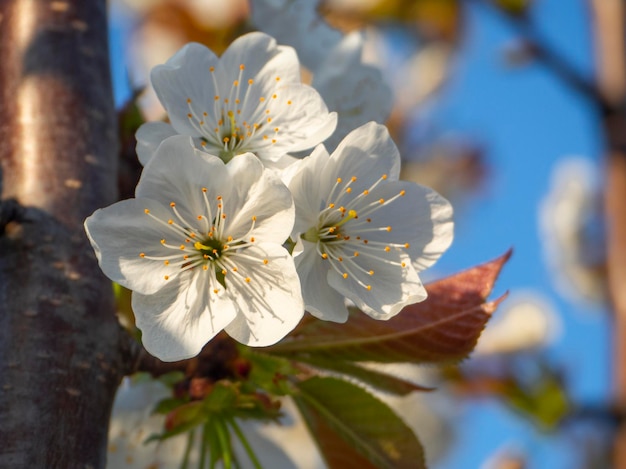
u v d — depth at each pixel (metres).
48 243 0.21
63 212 0.21
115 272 0.20
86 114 0.23
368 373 0.22
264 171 0.20
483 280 0.22
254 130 0.22
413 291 0.21
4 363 0.20
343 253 0.21
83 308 0.21
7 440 0.19
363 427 0.22
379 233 0.21
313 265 0.21
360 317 0.22
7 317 0.20
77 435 0.20
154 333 0.20
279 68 0.22
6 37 0.24
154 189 0.20
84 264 0.21
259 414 0.22
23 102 0.23
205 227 0.20
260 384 0.22
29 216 0.21
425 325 0.22
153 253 0.20
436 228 0.21
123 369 0.21
